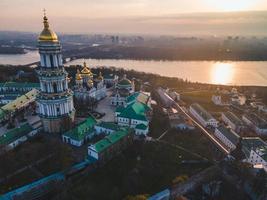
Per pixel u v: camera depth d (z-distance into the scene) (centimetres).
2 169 12925
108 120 19500
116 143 14888
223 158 15538
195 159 15188
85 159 14075
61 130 17088
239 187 13700
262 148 15775
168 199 12531
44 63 16112
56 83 16550
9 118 19100
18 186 12088
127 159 14600
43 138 16500
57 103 16750
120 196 12044
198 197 13162
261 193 12750
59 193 11669
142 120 17762
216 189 13475
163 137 17400
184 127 18712
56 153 14188
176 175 13775
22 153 14212
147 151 15412
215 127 19838
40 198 11612
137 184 12788
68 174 12925
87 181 12681
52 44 15650
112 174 13325
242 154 15338
